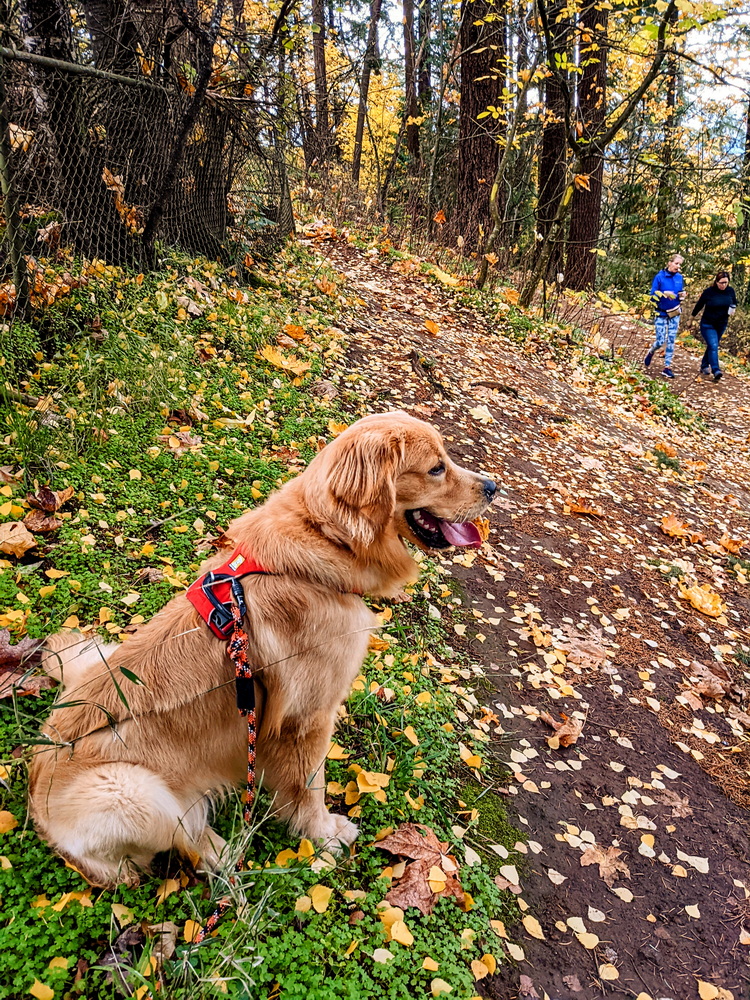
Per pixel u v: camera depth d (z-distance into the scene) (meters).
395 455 2.59
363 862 2.55
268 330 6.42
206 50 6.02
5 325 4.41
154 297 5.80
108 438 4.25
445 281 11.07
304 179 12.49
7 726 2.51
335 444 2.61
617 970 2.55
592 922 2.72
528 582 4.94
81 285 5.26
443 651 3.92
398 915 2.32
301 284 8.22
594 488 6.71
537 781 3.31
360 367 7.02
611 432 8.55
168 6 5.82
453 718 3.43
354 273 10.34
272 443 4.99
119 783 2.05
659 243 18.66
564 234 14.34
